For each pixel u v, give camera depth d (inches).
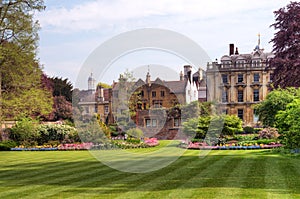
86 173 385.4
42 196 272.4
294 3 981.8
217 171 376.8
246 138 824.9
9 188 308.3
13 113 950.4
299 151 533.0
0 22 926.4
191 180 325.4
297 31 959.0
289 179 318.0
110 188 297.4
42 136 890.7
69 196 270.4
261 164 422.3
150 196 263.4
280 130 543.8
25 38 956.6
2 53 888.9
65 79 1721.2
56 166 458.9
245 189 277.9
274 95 709.3
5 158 596.4
